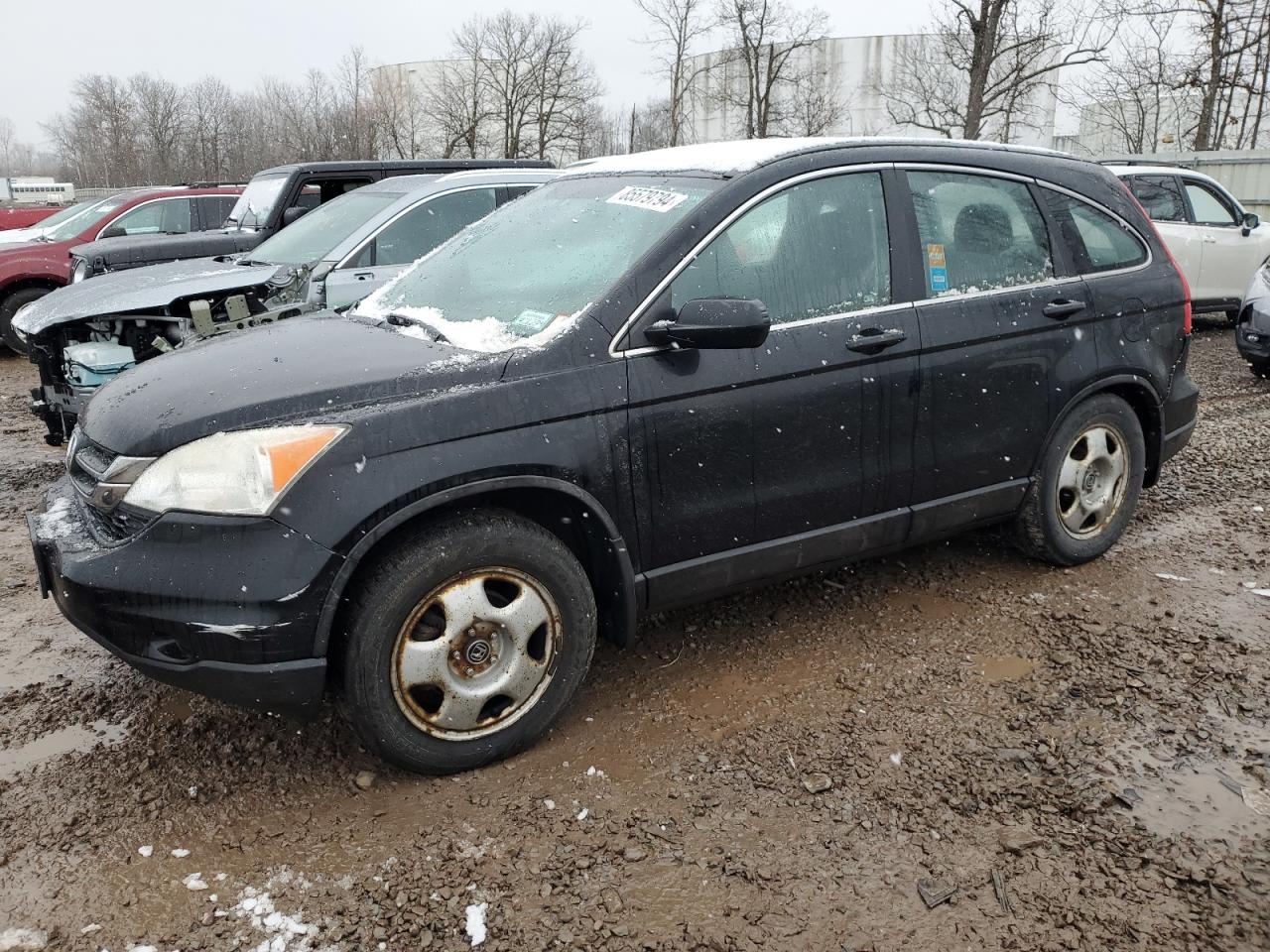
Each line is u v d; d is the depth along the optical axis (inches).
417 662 111.0
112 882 99.6
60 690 138.1
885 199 142.9
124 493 107.0
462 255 152.2
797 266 134.3
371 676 108.6
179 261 298.2
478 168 369.1
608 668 142.7
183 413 108.7
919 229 145.1
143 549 103.8
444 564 110.3
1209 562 176.9
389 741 111.2
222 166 1663.4
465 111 1320.1
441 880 99.5
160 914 95.1
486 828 107.5
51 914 95.2
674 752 121.6
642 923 93.6
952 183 151.3
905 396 141.4
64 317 226.1
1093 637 148.5
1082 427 164.4
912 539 150.6
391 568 108.0
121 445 109.5
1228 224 452.8
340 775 117.3
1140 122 1058.1
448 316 134.4
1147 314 169.6
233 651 102.5
